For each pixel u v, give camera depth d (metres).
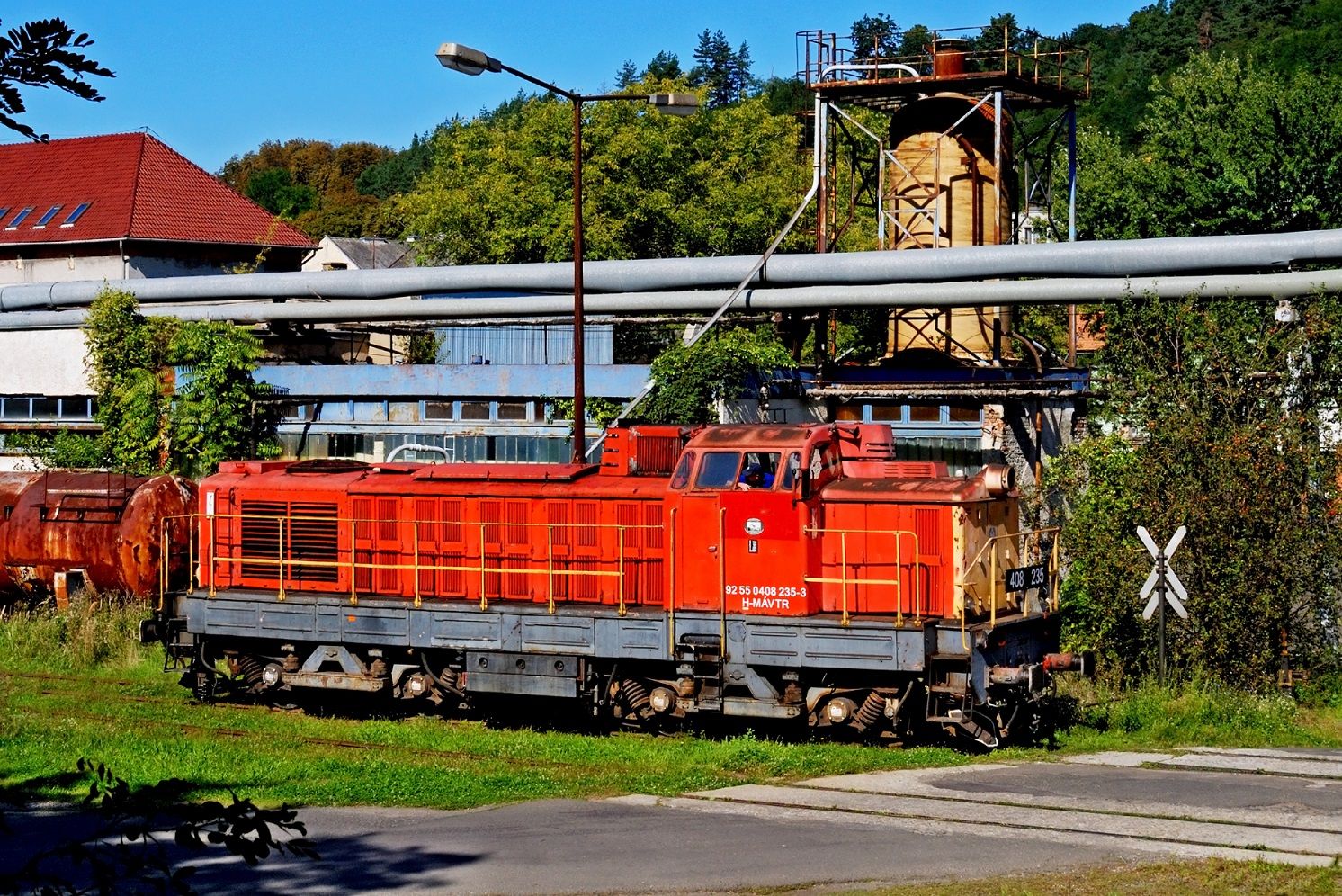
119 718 20.66
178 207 53.56
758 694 18.47
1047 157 32.72
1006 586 18.88
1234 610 20.97
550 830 14.22
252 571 22.30
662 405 27.56
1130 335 23.80
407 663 21.09
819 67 31.17
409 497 21.11
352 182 127.62
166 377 33.50
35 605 28.19
